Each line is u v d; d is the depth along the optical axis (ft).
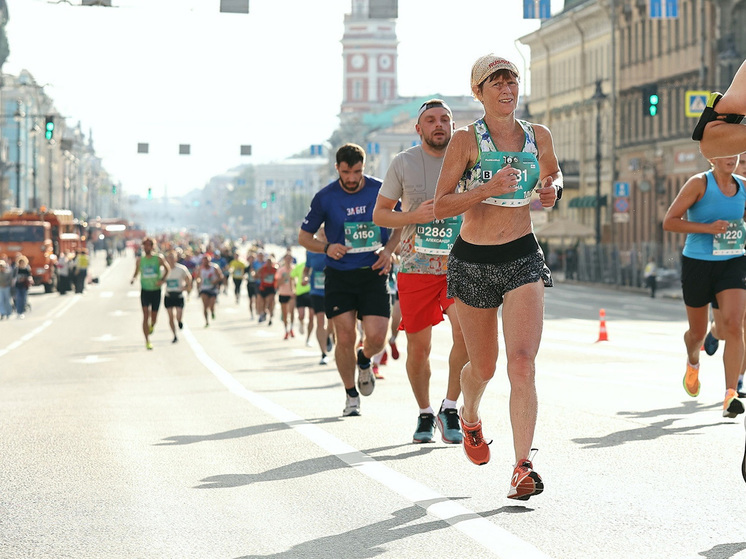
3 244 231.91
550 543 23.27
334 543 23.93
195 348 100.68
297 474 31.86
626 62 282.15
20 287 160.86
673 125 254.06
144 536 25.13
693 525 24.64
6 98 510.99
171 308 109.29
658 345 86.28
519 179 26.63
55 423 45.50
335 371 72.54
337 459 34.09
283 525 25.75
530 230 26.89
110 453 36.81
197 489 30.19
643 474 30.45
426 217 34.86
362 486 29.76
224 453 36.06
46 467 34.32
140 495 29.63
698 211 42.29
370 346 42.83
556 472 30.89
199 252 158.10
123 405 52.95
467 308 27.27
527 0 118.32
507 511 26.27
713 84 233.35
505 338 26.40
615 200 247.29
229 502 28.43
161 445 38.32
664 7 140.26
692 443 35.58
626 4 279.49
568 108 324.80
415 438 37.01
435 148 36.83
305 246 42.78
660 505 26.63
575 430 38.65
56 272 239.50
